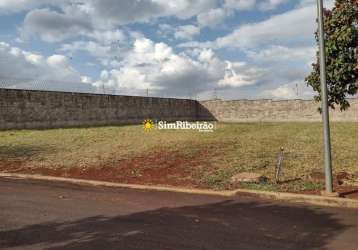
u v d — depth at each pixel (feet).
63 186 35.17
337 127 99.25
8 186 34.55
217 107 149.69
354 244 19.79
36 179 38.55
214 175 38.75
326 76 30.30
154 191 33.30
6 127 82.64
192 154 52.08
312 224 23.32
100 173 41.09
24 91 86.99
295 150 54.75
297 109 135.95
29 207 26.66
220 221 23.77
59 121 95.61
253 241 20.07
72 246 19.01
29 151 54.34
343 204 27.86
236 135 78.59
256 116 142.51
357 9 30.27
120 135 76.74
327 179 29.99
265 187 33.04
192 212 25.93
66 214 24.98
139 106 123.75
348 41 30.07
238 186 34.17
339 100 32.35
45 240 19.85
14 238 20.12
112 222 23.25
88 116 104.42
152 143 63.52
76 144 61.57
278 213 25.86
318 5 29.43
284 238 20.65
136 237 20.44
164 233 21.18
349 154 50.49
